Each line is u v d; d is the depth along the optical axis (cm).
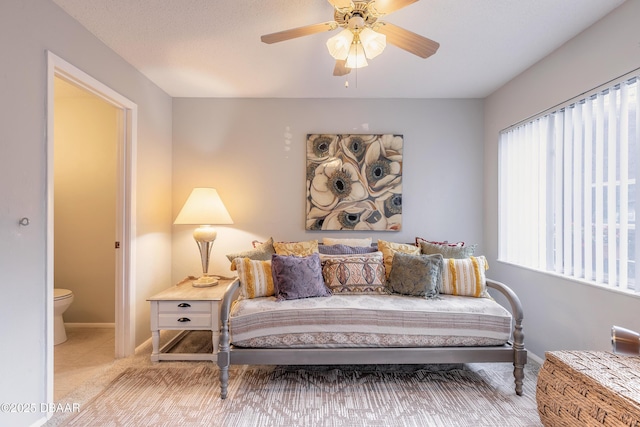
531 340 281
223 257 352
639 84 187
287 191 352
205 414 197
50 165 191
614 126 205
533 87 275
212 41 238
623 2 194
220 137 352
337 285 265
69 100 360
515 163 305
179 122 351
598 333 215
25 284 176
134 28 222
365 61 176
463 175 354
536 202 278
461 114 354
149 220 306
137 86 285
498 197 328
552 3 195
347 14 163
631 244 197
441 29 221
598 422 137
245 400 213
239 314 226
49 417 190
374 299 247
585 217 228
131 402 209
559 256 252
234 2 194
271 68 281
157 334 268
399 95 345
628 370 153
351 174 349
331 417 195
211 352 278
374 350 222
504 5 196
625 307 196
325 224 348
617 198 205
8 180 167
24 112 176
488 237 346
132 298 278
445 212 354
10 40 168
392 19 209
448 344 225
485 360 222
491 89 329
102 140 360
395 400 213
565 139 244
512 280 308
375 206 349
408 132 353
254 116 353
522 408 204
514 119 301
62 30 202
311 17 209
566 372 161
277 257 261
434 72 289
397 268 267
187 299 267
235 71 287
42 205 187
